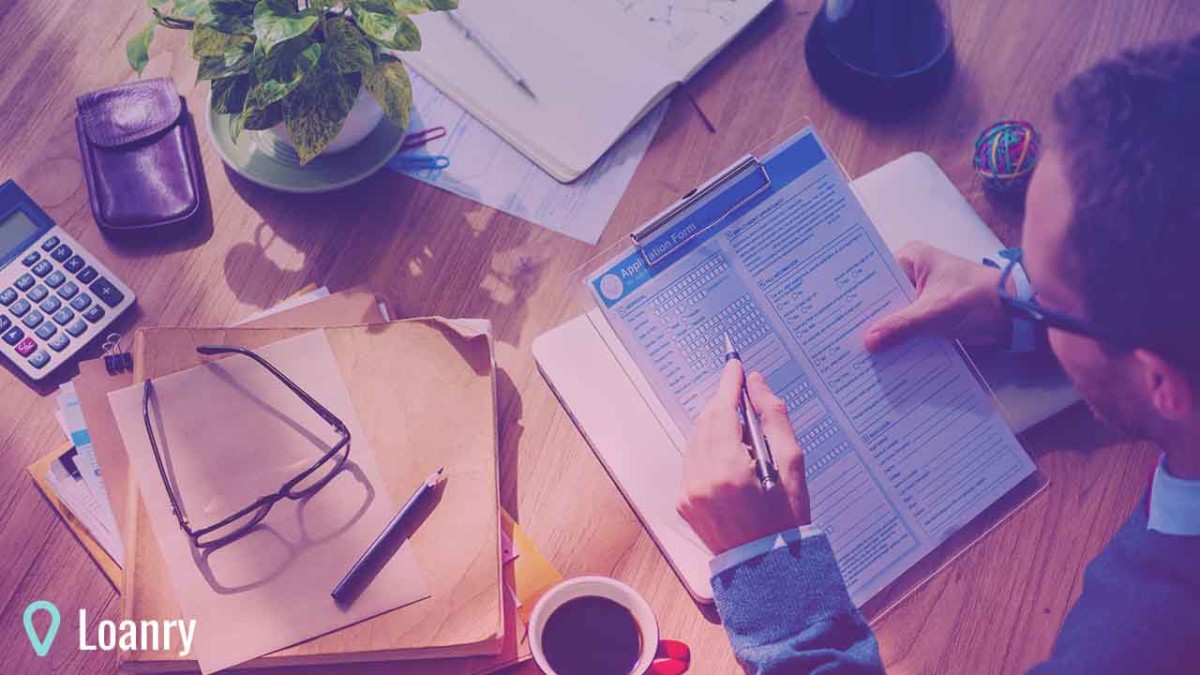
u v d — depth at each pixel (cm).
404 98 92
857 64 103
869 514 91
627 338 89
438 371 92
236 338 92
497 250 102
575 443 96
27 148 102
